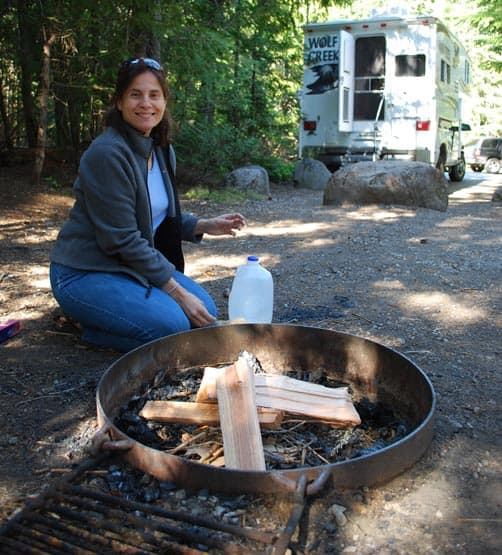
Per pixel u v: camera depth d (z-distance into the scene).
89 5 8.12
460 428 2.45
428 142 12.10
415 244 6.28
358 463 1.94
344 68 11.98
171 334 2.82
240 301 3.52
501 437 2.41
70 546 1.70
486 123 36.41
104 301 2.97
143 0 8.01
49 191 8.58
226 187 10.63
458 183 15.28
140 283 3.03
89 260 3.03
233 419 2.17
